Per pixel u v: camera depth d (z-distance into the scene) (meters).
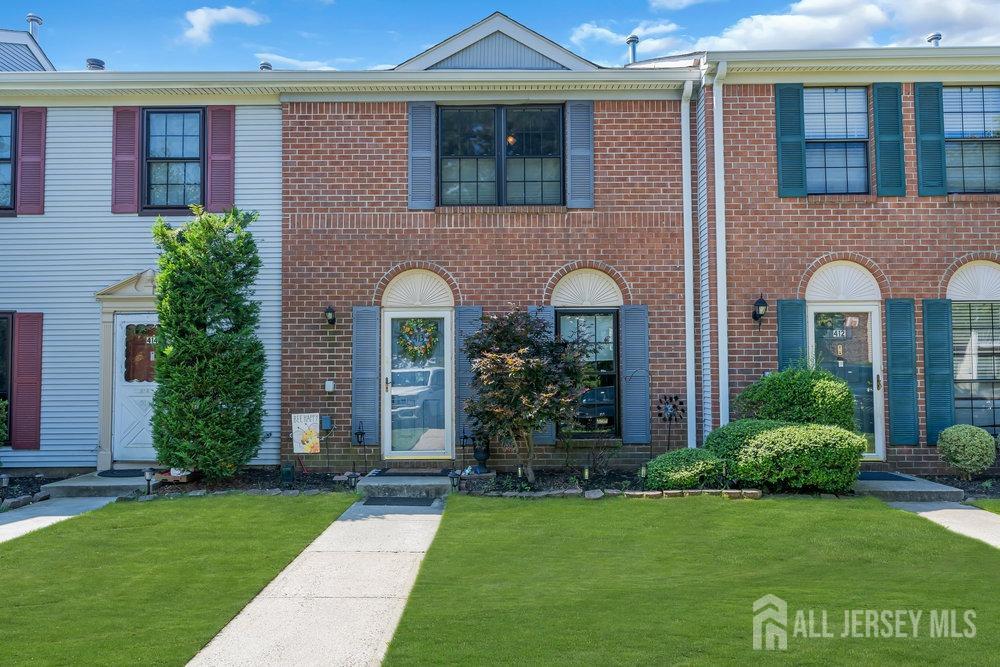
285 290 10.45
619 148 10.62
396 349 10.55
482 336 9.13
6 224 10.64
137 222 10.64
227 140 10.68
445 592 5.28
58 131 10.72
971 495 8.59
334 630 4.56
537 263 10.51
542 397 8.37
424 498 8.66
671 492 8.27
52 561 6.08
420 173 10.55
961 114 10.34
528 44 10.89
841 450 8.16
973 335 10.16
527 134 10.79
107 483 9.25
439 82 10.38
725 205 10.12
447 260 10.49
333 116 10.60
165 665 4.02
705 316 10.27
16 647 4.28
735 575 5.65
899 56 9.93
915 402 9.98
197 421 8.92
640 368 10.39
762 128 10.16
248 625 4.66
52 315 10.61
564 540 6.65
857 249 10.09
